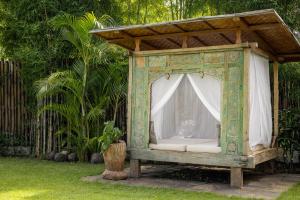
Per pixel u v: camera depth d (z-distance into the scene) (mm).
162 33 6652
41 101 9070
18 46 9859
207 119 7715
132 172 6902
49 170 7383
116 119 9234
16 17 9633
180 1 11234
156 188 5922
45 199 5051
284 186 6250
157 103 6812
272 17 5660
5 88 9555
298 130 7836
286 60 8031
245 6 8625
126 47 7297
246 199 5301
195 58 6406
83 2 9891
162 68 6688
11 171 7191
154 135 6809
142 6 11500
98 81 8719
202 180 6727
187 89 7648
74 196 5238
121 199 5105
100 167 7805
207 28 6277
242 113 5996
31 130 9367
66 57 9172
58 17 8219
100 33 6668
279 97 8688
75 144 8930
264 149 6973
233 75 6082
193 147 6367
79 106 8688
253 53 6539
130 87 6969
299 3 8805
